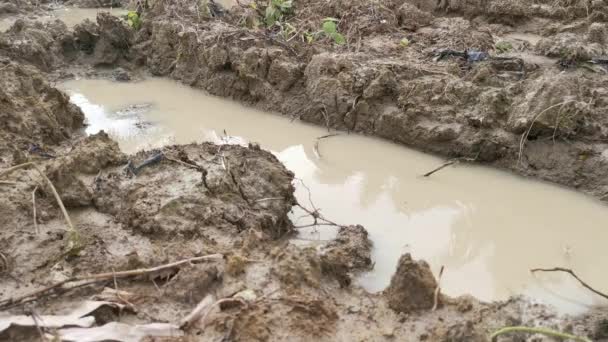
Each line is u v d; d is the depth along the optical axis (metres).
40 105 1.56
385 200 1.35
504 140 1.47
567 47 1.77
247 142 1.63
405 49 1.96
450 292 1.07
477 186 1.41
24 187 1.16
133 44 2.21
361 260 1.11
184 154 1.25
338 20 2.18
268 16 2.16
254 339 0.84
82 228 1.11
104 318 0.88
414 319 0.90
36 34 2.17
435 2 2.46
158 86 2.05
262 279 0.95
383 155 1.55
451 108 1.55
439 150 1.53
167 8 2.28
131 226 1.11
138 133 1.68
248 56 1.86
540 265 1.15
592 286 1.09
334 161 1.52
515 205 1.34
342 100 1.67
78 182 1.18
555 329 0.90
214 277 0.94
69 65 2.19
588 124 1.42
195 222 1.10
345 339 0.87
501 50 1.95
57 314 0.88
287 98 1.79
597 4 2.28
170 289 0.93
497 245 1.20
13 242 1.04
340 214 1.29
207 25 2.13
